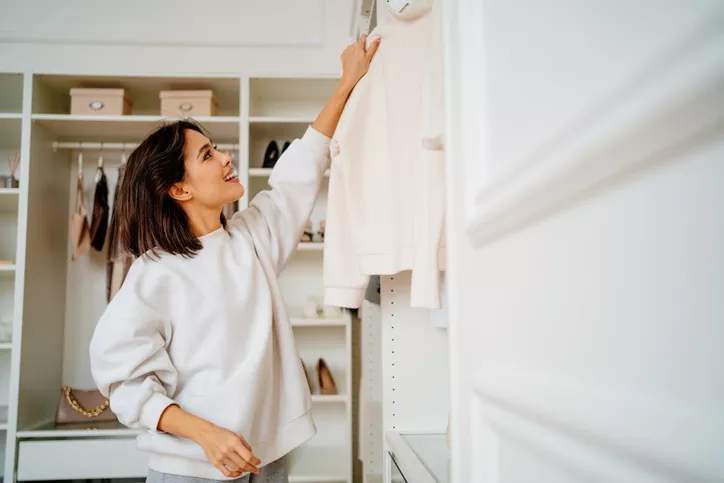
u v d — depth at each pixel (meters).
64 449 2.43
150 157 1.21
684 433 0.22
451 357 0.63
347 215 1.30
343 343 3.01
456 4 0.63
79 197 2.73
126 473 2.43
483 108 0.54
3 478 2.75
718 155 0.21
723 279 0.21
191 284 1.17
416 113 1.10
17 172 3.01
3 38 2.89
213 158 1.28
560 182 0.33
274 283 1.30
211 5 3.00
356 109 1.22
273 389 1.24
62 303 2.94
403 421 1.49
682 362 0.23
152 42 2.96
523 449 0.44
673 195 0.24
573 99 0.33
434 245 0.95
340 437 2.96
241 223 1.35
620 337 0.28
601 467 0.30
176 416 1.05
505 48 0.48
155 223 1.20
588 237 0.32
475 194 0.56
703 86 0.20
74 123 2.72
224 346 1.15
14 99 3.02
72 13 2.93
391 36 1.20
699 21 0.20
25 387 2.55
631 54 0.26
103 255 3.02
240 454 1.00
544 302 0.38
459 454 0.60
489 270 0.51
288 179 1.40
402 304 1.52
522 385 0.41
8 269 2.56
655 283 0.25
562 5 0.35
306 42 3.00
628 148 0.26
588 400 0.30
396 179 1.13
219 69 2.99
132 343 1.09
